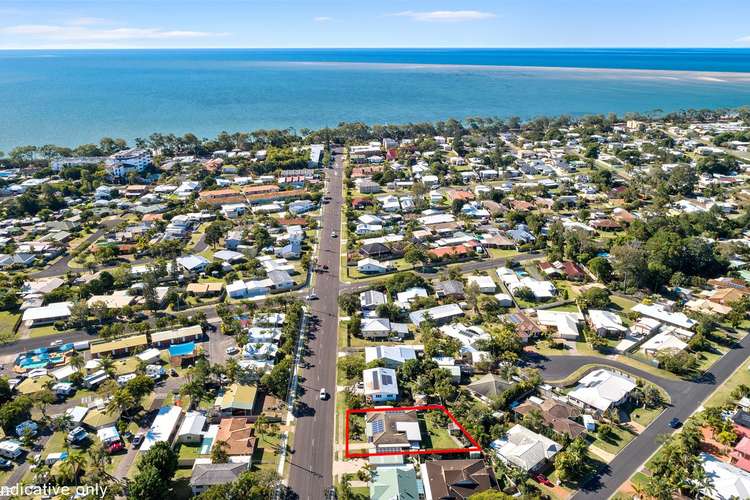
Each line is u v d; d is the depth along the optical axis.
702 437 122.44
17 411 123.31
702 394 140.50
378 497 103.19
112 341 159.88
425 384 137.75
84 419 127.81
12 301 184.62
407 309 183.50
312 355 156.38
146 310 182.88
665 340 163.00
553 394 137.62
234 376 141.12
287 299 186.00
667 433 125.62
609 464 115.50
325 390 140.00
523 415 129.00
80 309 171.38
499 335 159.38
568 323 171.38
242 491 101.62
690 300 191.25
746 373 150.00
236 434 120.00
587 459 116.50
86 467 112.12
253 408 132.12
